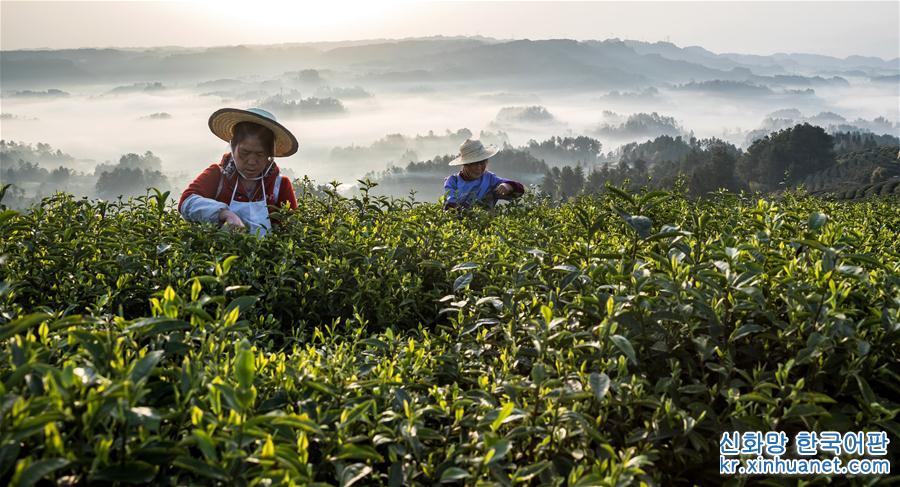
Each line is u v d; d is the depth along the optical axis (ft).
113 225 16.19
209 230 15.85
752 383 8.11
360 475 6.34
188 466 5.58
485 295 11.79
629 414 8.37
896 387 8.44
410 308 13.70
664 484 8.32
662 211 16.44
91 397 5.27
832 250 9.28
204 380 6.77
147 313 12.28
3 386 5.46
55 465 4.89
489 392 8.23
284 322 13.37
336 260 13.83
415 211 20.63
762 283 9.86
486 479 6.83
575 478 6.36
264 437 5.89
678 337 9.27
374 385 8.07
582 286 10.75
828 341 8.09
